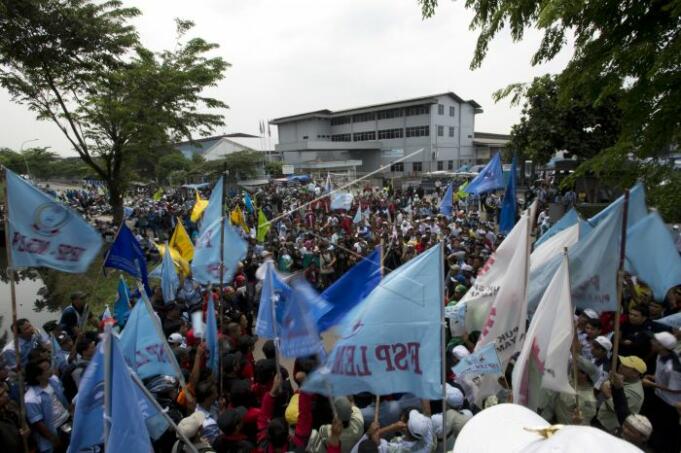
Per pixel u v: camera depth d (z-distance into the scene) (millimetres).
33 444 5383
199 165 54406
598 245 5992
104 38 17625
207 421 5449
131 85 19875
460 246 13477
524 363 4680
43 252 5465
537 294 6480
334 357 4402
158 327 5145
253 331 11828
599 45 5414
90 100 19891
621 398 4875
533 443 2209
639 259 6703
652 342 5742
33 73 17547
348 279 6371
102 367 4492
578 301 6098
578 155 17062
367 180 55375
